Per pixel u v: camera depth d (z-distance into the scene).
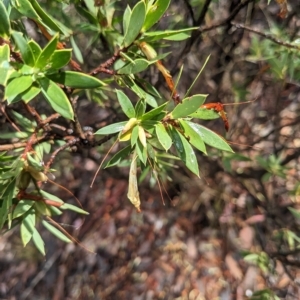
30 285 0.62
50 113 0.35
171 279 0.60
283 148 0.49
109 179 0.68
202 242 0.62
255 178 0.53
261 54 0.36
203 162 0.55
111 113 0.43
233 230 0.59
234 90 0.45
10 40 0.16
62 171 0.64
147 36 0.18
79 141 0.24
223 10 0.43
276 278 0.46
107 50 0.31
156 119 0.17
